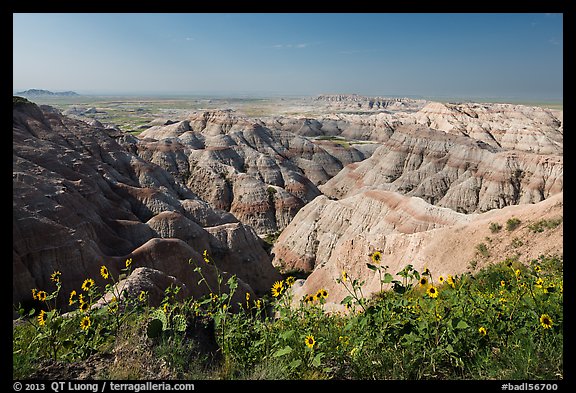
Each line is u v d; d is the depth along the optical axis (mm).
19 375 4957
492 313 6305
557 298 6230
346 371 5395
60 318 6324
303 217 60719
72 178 48469
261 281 48375
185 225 47250
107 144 68812
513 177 70562
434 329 5672
